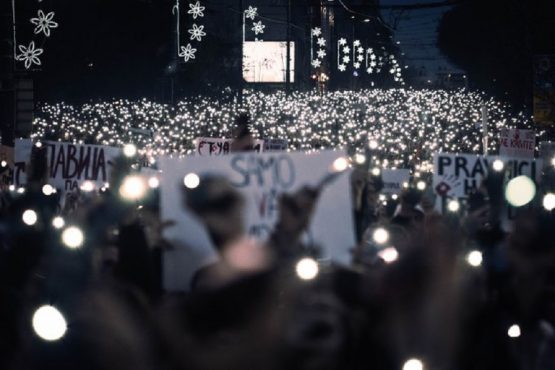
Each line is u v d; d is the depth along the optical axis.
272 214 5.93
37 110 44.94
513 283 5.56
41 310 4.15
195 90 56.34
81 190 10.96
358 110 42.91
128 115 34.09
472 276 5.58
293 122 35.78
